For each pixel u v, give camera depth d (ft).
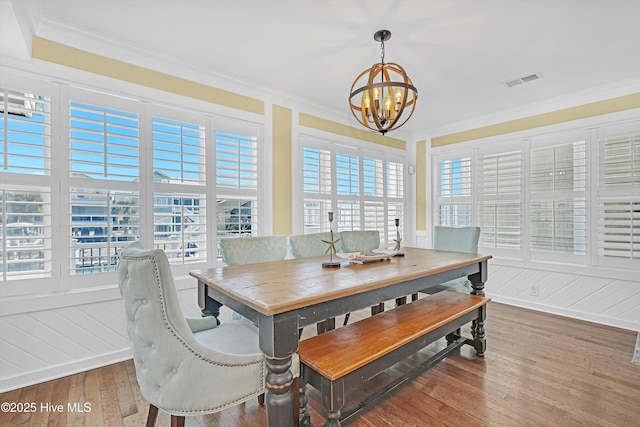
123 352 7.56
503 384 6.48
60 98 6.89
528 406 5.72
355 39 7.40
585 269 10.41
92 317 7.20
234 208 9.62
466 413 5.57
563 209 10.98
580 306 10.52
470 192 13.64
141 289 3.79
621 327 9.66
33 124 6.57
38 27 6.55
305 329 9.92
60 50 6.89
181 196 8.57
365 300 5.35
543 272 11.39
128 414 5.58
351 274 5.98
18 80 6.44
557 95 10.87
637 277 9.44
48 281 6.73
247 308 4.71
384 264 7.07
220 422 5.44
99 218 7.33
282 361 4.21
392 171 15.06
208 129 9.10
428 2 6.09
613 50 7.85
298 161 11.26
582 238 10.57
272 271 6.34
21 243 6.52
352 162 13.20
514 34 7.16
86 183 7.18
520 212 12.02
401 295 6.03
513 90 10.40
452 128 14.24
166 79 8.36
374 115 6.49
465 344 8.52
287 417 4.17
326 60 8.45
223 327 5.68
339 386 4.41
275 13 6.45
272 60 8.45
